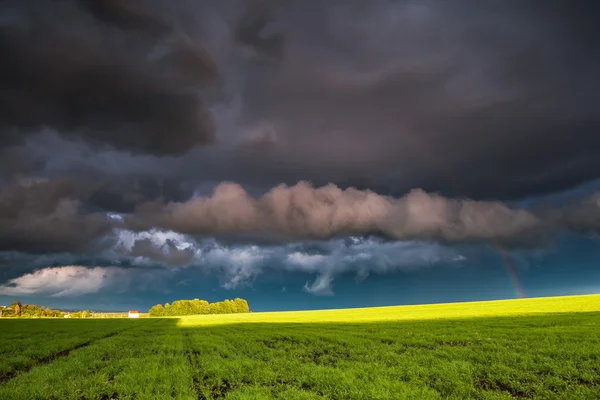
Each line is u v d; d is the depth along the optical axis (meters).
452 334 30.88
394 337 30.25
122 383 14.65
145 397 12.42
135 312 176.88
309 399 11.99
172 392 13.45
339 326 47.47
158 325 64.69
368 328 41.66
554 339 24.64
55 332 46.09
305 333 36.91
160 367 18.44
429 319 54.47
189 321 83.19
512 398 11.91
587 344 21.66
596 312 52.66
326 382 14.23
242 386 14.19
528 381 14.19
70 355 24.02
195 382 15.69
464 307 92.50
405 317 63.91
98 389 13.93
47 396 12.91
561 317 45.34
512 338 26.56
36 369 18.11
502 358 18.12
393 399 11.57
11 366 19.69
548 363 16.48
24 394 12.85
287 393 12.73
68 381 15.09
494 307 82.88
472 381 14.03
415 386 12.91
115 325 64.81
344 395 12.55
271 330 43.91
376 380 13.85
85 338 36.50
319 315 95.31
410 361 18.19
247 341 31.48
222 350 24.80
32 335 41.25
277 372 16.73
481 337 27.41
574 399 11.48
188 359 22.34
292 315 105.19
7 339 35.47
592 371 15.08
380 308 127.44
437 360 18.12
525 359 17.72
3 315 164.25
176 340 33.69
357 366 17.27
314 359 21.45
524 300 104.44
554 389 12.91
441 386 13.28
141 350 25.77
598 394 11.82
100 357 22.86
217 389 14.40
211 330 47.59
